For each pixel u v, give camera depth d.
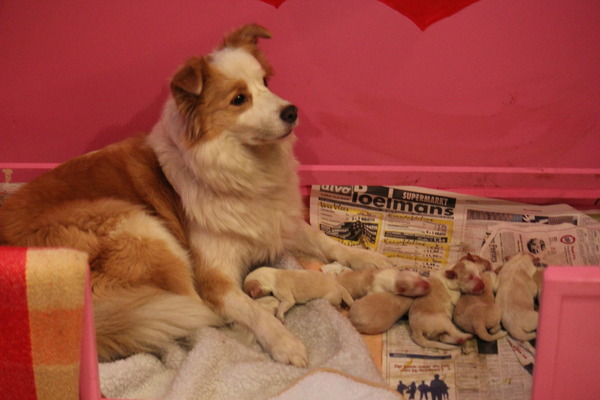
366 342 2.11
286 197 2.30
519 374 1.94
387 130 2.67
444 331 2.04
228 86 1.95
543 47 2.42
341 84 2.57
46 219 2.03
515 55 2.45
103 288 1.96
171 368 1.95
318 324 2.11
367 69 2.53
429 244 2.55
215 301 2.11
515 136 2.64
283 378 1.88
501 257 2.48
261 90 2.01
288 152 2.25
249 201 2.16
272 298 2.21
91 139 2.72
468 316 2.07
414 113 2.62
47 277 1.25
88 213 2.02
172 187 2.19
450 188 2.71
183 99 1.91
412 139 2.69
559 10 2.34
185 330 1.99
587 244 2.48
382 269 2.21
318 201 2.73
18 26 2.44
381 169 2.71
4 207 2.12
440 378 1.95
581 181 2.65
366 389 1.73
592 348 1.35
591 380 1.40
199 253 2.16
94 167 2.19
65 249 1.29
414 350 2.07
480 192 2.68
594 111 2.54
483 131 2.64
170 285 2.04
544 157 2.68
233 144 2.03
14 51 2.49
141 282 2.01
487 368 1.97
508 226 2.58
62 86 2.58
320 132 2.70
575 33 2.38
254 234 2.18
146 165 2.20
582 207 2.70
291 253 2.53
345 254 2.43
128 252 2.00
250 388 1.85
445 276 2.15
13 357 1.33
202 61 1.92
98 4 2.41
